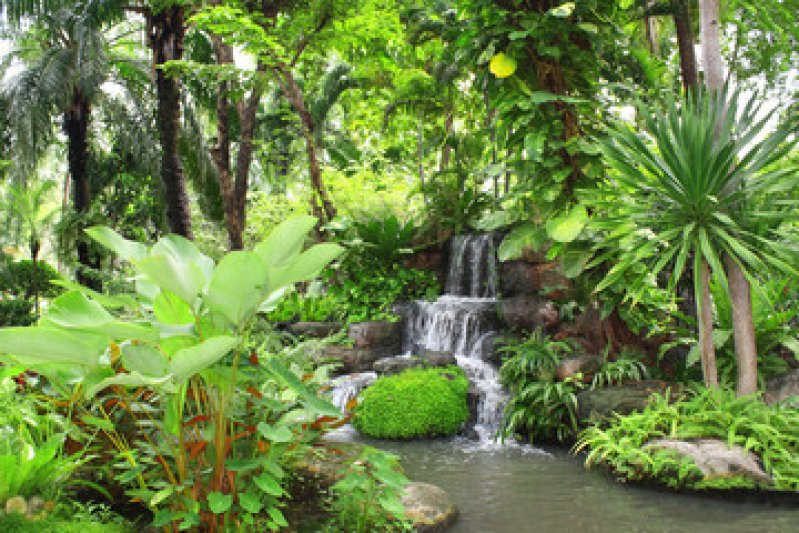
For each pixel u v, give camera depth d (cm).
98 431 321
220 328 237
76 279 1302
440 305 875
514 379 613
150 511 296
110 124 1553
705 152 448
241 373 240
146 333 213
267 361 256
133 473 241
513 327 776
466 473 458
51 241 1552
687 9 856
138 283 269
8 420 283
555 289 747
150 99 1522
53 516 247
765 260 473
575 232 545
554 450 530
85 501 298
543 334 746
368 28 952
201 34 1254
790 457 384
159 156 1477
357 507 299
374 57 1145
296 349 418
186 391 265
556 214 586
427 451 538
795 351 512
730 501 368
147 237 1712
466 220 1074
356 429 629
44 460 253
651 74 834
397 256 1038
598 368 573
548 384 559
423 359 719
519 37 563
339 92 1706
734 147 464
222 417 245
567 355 607
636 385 530
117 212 1681
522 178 625
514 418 555
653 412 454
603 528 329
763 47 995
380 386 627
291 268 228
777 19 838
